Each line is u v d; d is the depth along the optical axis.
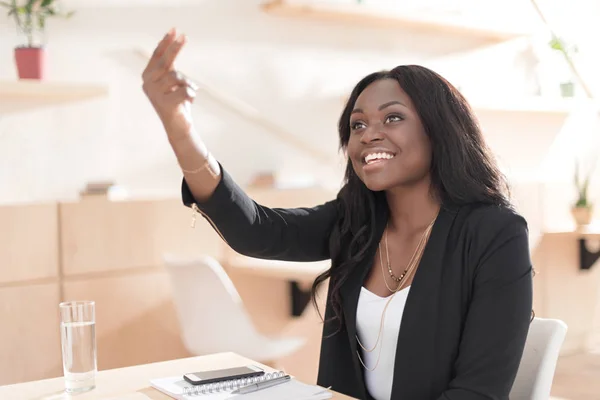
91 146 3.26
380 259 1.47
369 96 1.40
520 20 4.57
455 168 1.36
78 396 1.25
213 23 3.54
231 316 2.65
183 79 1.21
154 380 1.31
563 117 4.74
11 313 2.81
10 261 2.81
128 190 3.35
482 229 1.31
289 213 1.53
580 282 4.52
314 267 3.12
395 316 1.37
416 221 1.43
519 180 4.55
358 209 1.51
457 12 4.31
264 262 3.29
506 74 4.51
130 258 3.07
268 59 3.70
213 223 1.38
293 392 1.21
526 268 1.29
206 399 1.18
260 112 3.68
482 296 1.28
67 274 2.92
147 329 3.11
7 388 1.31
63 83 2.98
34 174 3.14
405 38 4.12
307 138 3.83
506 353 1.25
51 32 3.14
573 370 4.02
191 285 2.66
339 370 1.48
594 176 4.85
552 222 4.42
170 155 3.47
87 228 2.97
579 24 4.76
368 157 1.38
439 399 1.25
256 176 3.58
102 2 3.26
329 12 3.67
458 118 1.38
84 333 1.27
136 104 3.37
